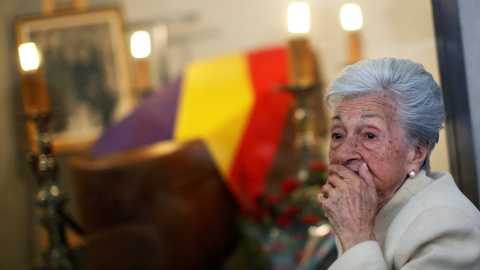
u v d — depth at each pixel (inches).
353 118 35.5
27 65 93.7
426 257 32.6
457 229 32.5
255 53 106.5
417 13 54.7
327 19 96.4
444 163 49.4
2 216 112.0
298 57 93.5
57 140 111.1
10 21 112.7
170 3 112.0
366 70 35.6
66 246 96.1
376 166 35.3
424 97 35.1
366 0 80.0
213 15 110.5
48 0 113.6
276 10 107.0
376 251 33.5
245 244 94.8
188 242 96.0
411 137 35.4
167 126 106.2
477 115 46.3
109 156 101.5
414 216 34.7
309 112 99.6
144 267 95.8
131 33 113.8
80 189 99.3
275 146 101.7
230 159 101.0
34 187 113.3
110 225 96.5
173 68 112.7
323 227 84.3
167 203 94.6
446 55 46.8
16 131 111.4
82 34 113.5
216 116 104.0
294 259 82.4
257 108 102.7
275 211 90.6
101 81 113.0
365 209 34.8
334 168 36.4
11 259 112.7
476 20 45.4
